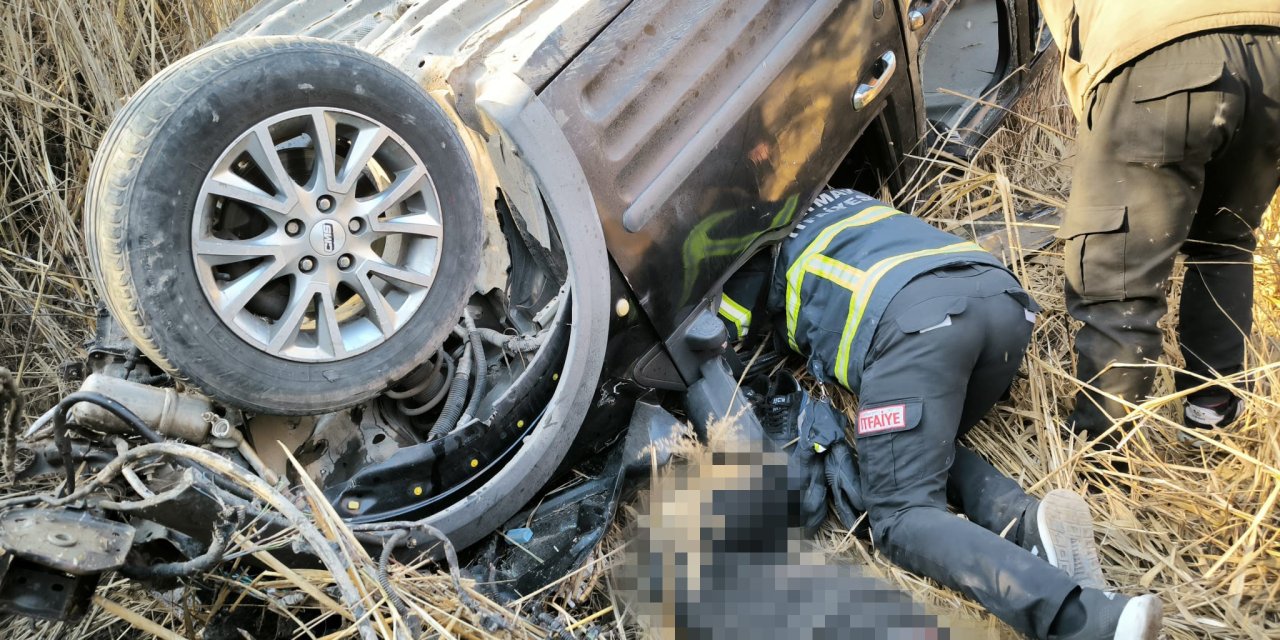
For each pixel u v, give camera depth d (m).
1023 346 2.29
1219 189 2.30
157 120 1.64
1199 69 2.04
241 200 1.76
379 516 2.06
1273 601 2.00
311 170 1.98
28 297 3.06
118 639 2.10
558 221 2.07
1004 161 3.56
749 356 2.75
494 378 2.38
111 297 1.69
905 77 2.82
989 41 3.97
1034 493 2.38
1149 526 2.27
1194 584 2.06
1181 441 2.45
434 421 2.34
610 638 2.06
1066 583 1.83
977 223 3.08
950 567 1.98
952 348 2.15
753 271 2.61
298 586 1.82
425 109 1.95
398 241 2.12
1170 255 2.23
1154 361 2.34
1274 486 2.07
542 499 2.38
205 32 3.61
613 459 2.40
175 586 1.77
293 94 1.76
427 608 1.79
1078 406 2.48
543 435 2.19
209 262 1.75
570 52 2.07
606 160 2.14
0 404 1.62
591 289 2.13
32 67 3.20
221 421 1.95
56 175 3.35
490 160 2.33
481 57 2.18
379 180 2.22
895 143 2.99
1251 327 2.41
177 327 1.71
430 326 2.04
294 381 1.88
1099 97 2.22
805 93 2.50
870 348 2.25
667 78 2.22
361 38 2.76
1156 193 2.19
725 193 2.38
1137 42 2.10
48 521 1.55
